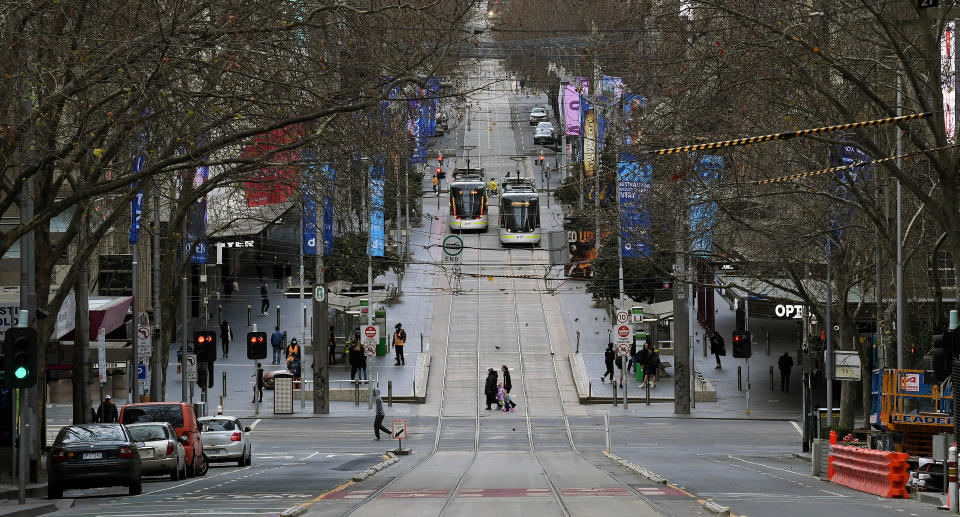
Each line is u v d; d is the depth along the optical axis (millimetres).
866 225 71562
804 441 73875
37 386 57094
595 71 83062
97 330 77562
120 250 114000
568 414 106125
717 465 64312
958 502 39500
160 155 53969
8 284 98500
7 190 49281
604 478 53625
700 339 138250
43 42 47688
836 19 57812
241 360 129125
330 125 48000
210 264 147000
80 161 51188
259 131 42188
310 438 90938
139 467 50281
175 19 41750
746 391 116312
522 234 178500
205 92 44281
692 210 71625
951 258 95062
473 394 114875
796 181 64625
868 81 60344
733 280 120438
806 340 99250
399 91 52000
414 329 141125
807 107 59625
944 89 57500
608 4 92312
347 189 57062
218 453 67875
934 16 62688
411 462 68312
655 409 109000
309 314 147750
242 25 44469
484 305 151375
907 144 65562
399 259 146125
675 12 54438
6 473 55250
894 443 56031
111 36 45312
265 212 109312
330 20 48844
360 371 121562
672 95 58969
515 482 51406
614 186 90750
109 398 75812
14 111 44969
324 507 39281
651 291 144500
